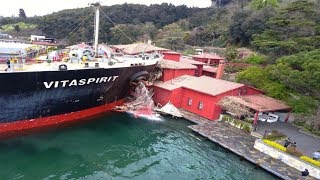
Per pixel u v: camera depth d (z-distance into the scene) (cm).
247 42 6481
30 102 2253
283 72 2927
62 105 2503
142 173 1944
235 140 2531
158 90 3544
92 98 2741
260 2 7244
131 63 3112
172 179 1903
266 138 2500
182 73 3962
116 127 2695
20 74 2034
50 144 2202
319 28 3797
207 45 8100
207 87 3247
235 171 2072
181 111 3309
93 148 2227
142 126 2794
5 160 1912
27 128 2375
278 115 3288
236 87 3183
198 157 2245
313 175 1997
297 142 2509
